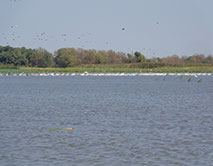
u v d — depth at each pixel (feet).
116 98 172.14
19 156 67.05
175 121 102.06
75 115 114.21
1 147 72.74
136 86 270.87
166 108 131.75
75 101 158.51
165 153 68.80
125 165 62.49
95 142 76.79
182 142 76.59
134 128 91.50
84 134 84.17
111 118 107.76
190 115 113.80
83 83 314.55
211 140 78.13
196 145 74.08
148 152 69.41
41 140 78.38
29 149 71.31
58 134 84.23
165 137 81.00
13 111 124.06
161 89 236.63
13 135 83.10
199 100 161.99
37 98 173.58
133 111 123.54
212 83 311.47
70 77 445.37
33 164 62.95
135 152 69.46
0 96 185.98
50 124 97.40
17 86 274.98
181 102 153.38
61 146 73.56
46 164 62.95
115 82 329.52
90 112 121.29
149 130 88.89
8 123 98.84
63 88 249.75
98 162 63.93
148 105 141.69
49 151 70.13
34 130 88.79
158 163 63.41
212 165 62.34
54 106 139.03
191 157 66.39
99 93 203.31
